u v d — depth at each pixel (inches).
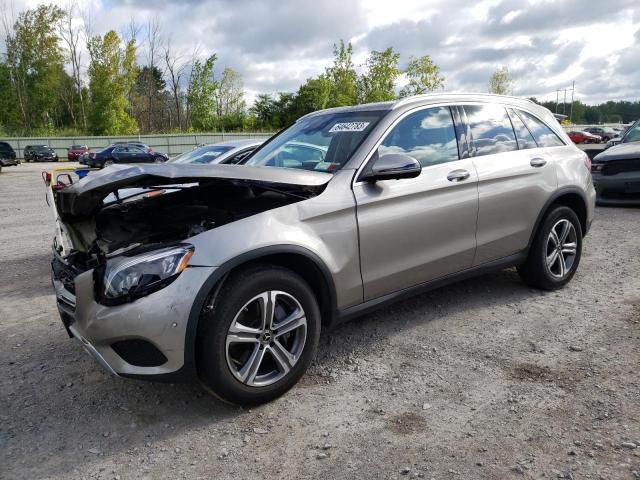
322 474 91.6
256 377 112.4
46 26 2292.1
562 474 88.0
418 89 1759.4
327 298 123.9
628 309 161.2
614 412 105.5
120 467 96.1
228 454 98.7
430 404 112.6
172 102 2635.3
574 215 179.2
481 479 88.1
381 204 130.2
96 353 105.6
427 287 145.3
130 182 116.3
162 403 118.3
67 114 2743.6
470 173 149.3
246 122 2329.0
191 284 101.4
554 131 183.8
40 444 104.0
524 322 154.3
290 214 116.7
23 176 961.5
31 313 182.5
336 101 1770.4
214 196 146.9
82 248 124.3
